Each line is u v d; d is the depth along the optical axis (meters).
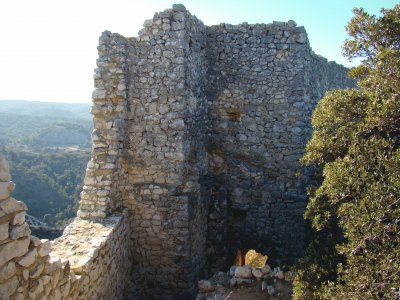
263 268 8.99
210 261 10.95
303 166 10.60
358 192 5.57
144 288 9.37
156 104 9.12
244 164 10.95
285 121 10.62
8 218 3.75
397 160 5.18
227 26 10.79
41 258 4.45
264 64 10.66
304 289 6.67
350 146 6.15
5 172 3.70
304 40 10.46
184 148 9.15
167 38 9.02
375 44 6.60
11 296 3.85
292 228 10.72
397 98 5.48
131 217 9.26
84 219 8.25
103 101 8.99
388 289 4.90
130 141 9.23
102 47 9.05
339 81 14.66
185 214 9.09
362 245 5.25
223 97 10.95
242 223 11.17
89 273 6.16
